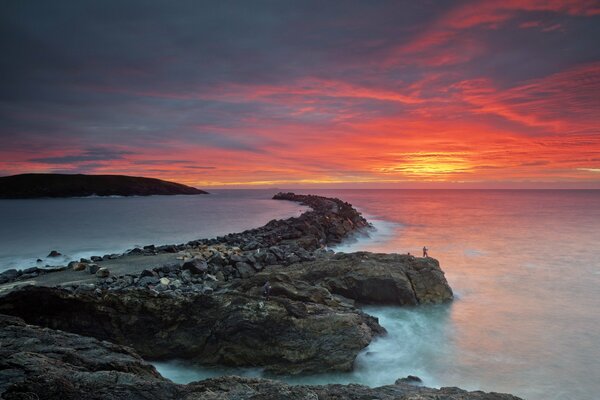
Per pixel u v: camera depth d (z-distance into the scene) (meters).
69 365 9.20
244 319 15.91
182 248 33.56
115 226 56.47
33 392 7.48
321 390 9.37
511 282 29.05
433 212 100.56
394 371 15.89
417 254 40.34
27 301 15.84
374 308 22.28
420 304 22.98
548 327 20.42
